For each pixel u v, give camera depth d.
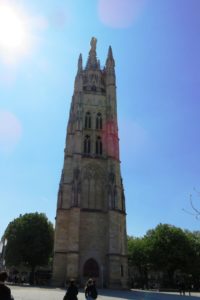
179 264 95.56
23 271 110.31
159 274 125.69
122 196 81.25
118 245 73.31
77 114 86.56
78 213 73.75
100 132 88.75
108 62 98.25
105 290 64.19
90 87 94.81
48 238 92.31
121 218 77.75
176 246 94.94
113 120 89.12
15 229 90.19
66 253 72.50
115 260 71.38
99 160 83.62
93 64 99.00
